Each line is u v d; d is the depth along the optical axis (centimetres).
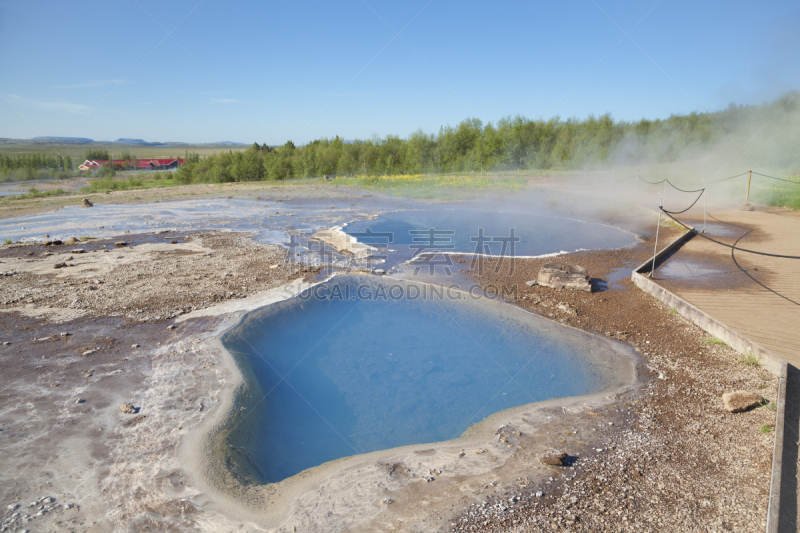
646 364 562
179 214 1805
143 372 518
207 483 346
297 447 442
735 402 436
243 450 406
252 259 1071
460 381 558
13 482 340
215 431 409
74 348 580
